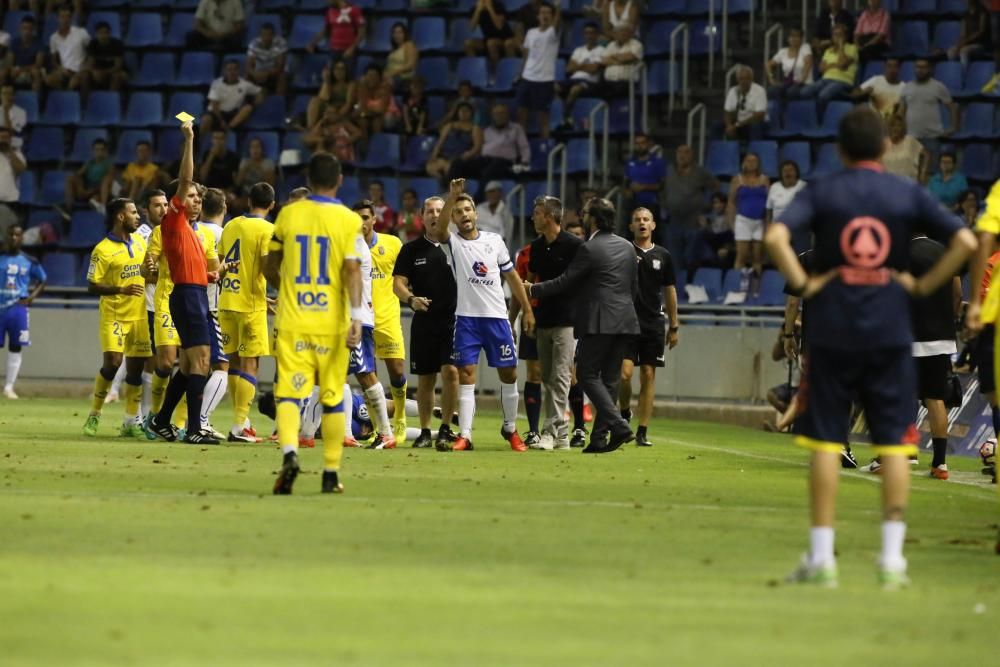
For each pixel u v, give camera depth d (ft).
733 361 234.99
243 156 296.30
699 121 284.00
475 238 154.71
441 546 83.05
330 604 65.31
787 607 67.21
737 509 106.01
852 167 73.97
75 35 315.78
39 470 120.47
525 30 301.43
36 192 301.22
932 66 274.98
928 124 262.88
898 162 247.70
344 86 296.10
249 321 156.66
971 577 77.77
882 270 72.74
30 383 261.85
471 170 277.64
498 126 278.26
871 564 81.00
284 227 103.60
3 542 80.43
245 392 158.10
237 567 74.18
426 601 66.59
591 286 154.10
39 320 262.06
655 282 171.12
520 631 60.64
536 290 155.33
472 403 155.94
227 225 157.79
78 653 54.95
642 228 171.42
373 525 90.68
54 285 281.74
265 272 106.52
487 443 169.27
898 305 72.74
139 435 163.12
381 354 161.48
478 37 311.47
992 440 145.79
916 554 86.02
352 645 57.36
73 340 260.83
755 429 219.61
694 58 293.84
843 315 72.43
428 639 58.75
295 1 323.78
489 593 68.90
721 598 69.15
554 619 63.26
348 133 290.56
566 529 91.71
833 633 61.67
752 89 273.13
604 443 156.97
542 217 161.48
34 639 57.16
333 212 103.40
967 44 279.69
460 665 54.44
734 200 253.24
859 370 73.05
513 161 277.85
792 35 280.92
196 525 88.53
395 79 299.17
